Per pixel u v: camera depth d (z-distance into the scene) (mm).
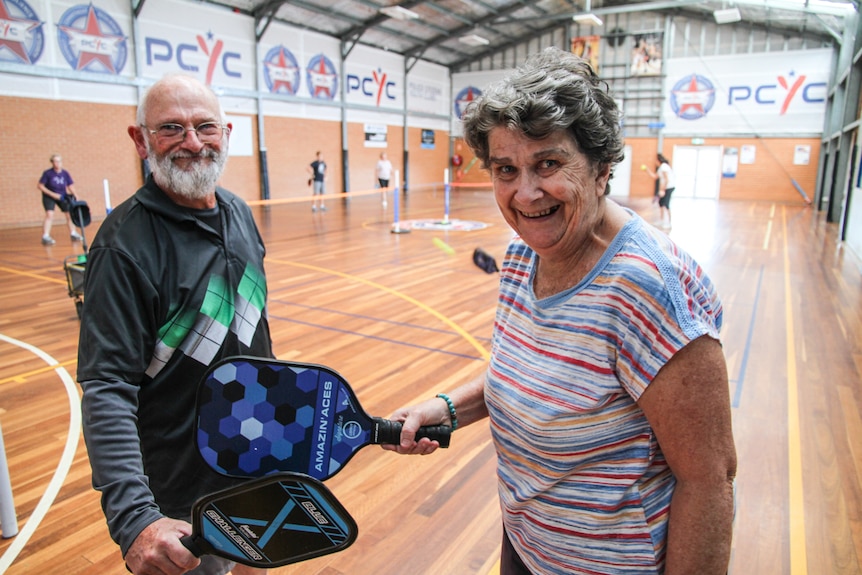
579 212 929
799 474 2861
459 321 5480
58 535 2418
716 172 21031
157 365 1384
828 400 3727
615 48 21750
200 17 14867
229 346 1499
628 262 914
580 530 1027
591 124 888
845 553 2299
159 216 1411
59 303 6035
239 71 16141
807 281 7219
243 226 1628
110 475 1096
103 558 2283
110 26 12914
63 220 12461
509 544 1269
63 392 3857
